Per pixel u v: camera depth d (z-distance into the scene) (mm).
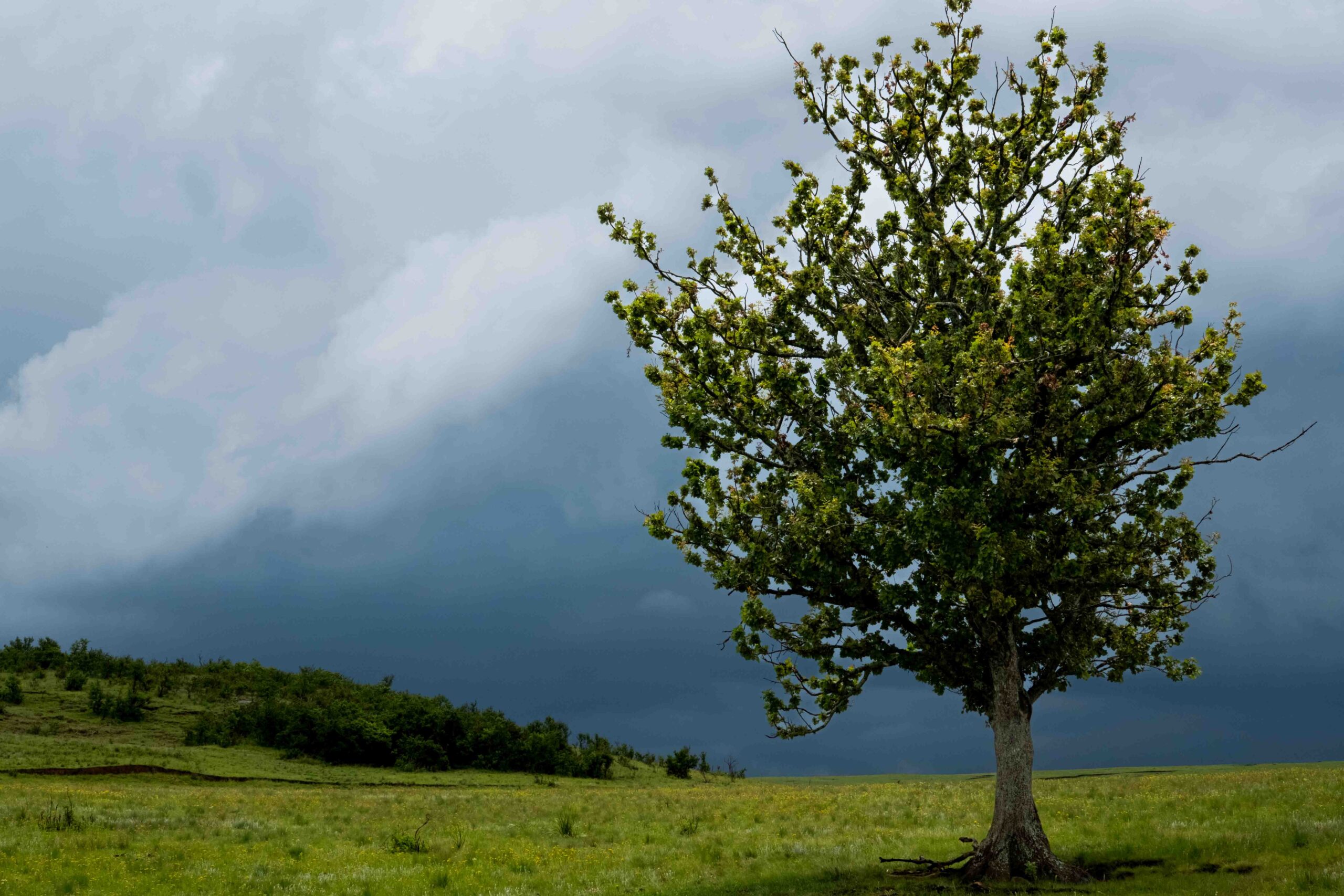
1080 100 21484
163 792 52031
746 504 20203
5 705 92875
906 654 20938
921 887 18484
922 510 17625
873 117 22469
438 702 105000
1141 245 17766
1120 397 18453
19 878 19750
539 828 34719
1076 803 36062
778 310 21750
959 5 22141
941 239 21188
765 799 50688
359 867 23219
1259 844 20297
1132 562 19344
